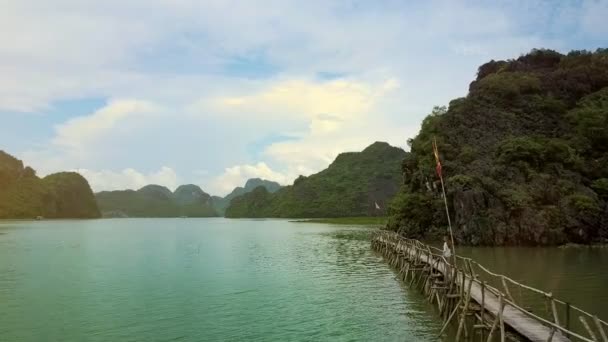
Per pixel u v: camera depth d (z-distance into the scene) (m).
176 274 45.97
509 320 19.59
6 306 32.38
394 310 29.45
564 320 24.55
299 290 36.69
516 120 84.44
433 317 27.62
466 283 27.56
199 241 91.62
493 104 88.25
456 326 25.48
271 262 54.91
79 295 35.94
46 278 43.91
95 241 92.06
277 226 161.38
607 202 68.06
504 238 64.06
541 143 75.19
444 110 94.69
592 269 42.25
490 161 73.50
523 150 71.81
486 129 82.00
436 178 73.31
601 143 78.94
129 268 50.62
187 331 26.19
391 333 24.56
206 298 34.38
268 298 33.94
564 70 100.62
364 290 36.09
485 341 21.92
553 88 94.12
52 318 29.25
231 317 28.80
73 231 133.12
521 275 39.03
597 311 26.66
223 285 39.53
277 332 25.52
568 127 83.12
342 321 27.11
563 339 17.08
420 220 71.50
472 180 68.12
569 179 70.56
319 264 52.28
